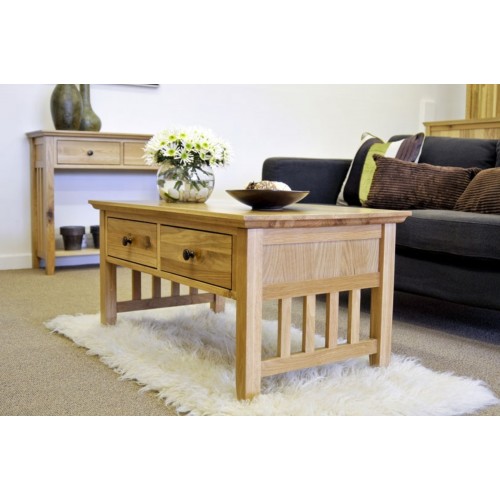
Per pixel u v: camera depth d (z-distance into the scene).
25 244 3.96
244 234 1.57
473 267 2.33
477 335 2.40
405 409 1.57
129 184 4.30
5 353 2.09
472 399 1.64
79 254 3.77
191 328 2.32
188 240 1.80
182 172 2.25
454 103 6.04
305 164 3.34
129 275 3.72
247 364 1.59
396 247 2.60
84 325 2.34
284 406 1.55
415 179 2.86
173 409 1.61
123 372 1.87
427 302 3.00
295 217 1.62
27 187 3.92
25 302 2.90
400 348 2.21
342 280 1.79
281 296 1.65
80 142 3.63
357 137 5.44
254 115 4.82
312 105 5.13
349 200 3.26
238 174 4.80
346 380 1.74
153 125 4.32
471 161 2.99
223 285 1.66
